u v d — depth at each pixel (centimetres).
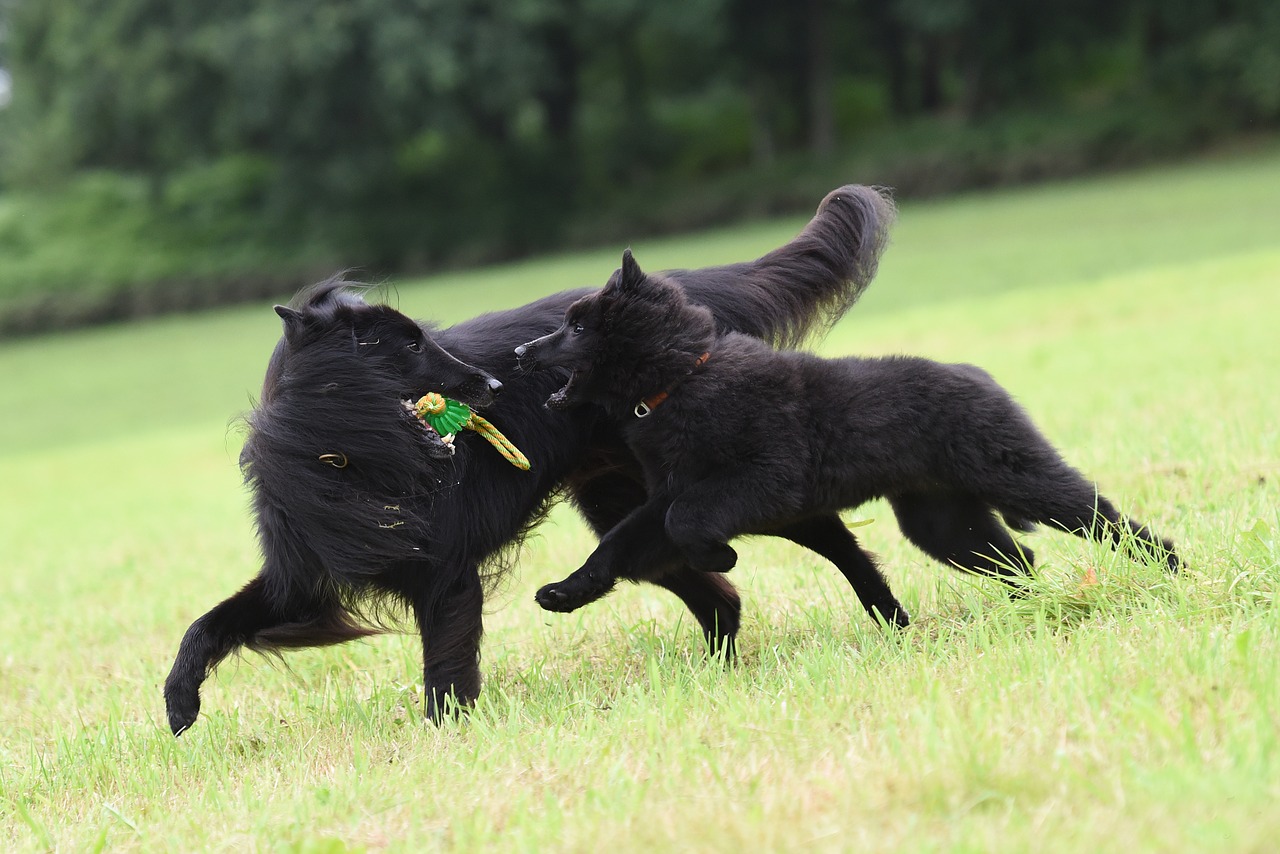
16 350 6406
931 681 617
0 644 1181
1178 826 437
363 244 7188
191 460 2772
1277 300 2270
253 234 7594
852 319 3284
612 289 772
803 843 465
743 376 758
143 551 1634
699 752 576
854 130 7656
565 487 866
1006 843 439
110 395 4531
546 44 7188
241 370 4669
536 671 827
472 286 5800
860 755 544
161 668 1007
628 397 778
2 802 714
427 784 610
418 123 6756
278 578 776
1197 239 3816
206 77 6881
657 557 776
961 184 6475
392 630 816
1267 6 6022
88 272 7356
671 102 8394
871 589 830
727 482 746
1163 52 6606
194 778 716
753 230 6412
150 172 7819
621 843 490
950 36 7250
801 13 7138
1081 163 6272
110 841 620
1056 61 7262
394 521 749
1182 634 617
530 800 558
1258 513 841
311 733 784
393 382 763
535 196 7444
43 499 2477
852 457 754
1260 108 6050
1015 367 2039
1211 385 1516
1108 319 2503
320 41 6281
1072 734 531
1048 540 885
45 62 7488
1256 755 475
